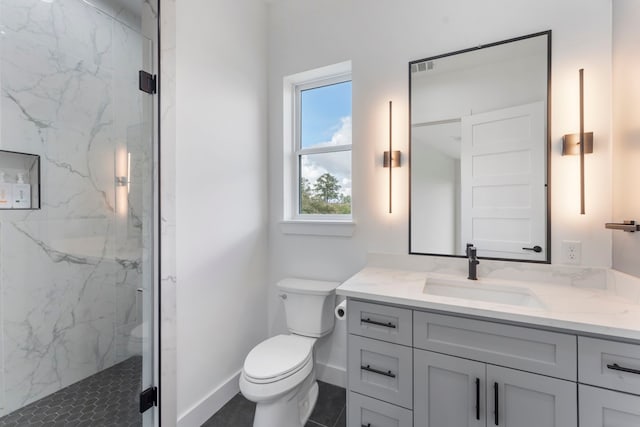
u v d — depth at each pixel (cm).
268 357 151
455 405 114
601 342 93
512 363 105
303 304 186
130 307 149
